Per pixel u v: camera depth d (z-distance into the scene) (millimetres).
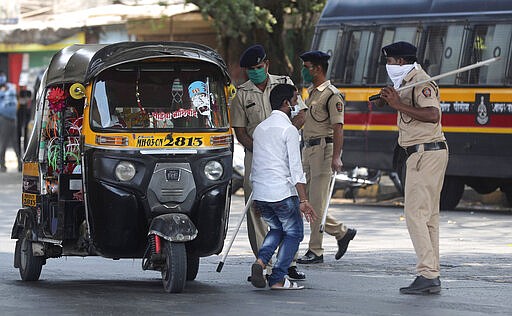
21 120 57875
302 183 19906
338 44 41375
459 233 30938
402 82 19656
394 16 40031
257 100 21344
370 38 40562
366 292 19984
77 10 68562
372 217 35531
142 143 19469
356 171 42281
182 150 19562
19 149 58500
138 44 20047
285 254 20188
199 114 19969
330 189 22656
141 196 19406
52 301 18906
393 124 39250
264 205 20094
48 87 21438
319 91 23672
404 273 22719
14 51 68062
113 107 19734
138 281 21984
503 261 24594
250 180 20672
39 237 21172
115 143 19422
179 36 58594
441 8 38875
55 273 23359
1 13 68375
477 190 39906
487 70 37375
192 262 21438
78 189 20516
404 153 21188
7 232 31734
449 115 38062
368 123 40031
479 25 37844
